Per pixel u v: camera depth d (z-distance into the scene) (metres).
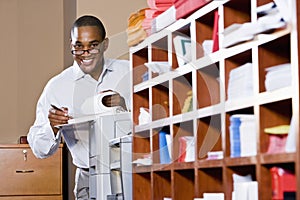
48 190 4.92
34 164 4.91
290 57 2.07
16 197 4.89
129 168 2.92
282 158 1.90
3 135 5.48
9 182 4.89
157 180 2.84
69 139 3.38
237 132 2.25
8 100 5.52
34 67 5.56
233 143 2.25
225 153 2.31
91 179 3.09
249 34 2.12
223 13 2.36
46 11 5.59
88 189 3.47
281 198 1.95
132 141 2.94
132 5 4.66
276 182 1.97
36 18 5.58
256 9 2.11
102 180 3.02
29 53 5.56
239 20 2.38
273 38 2.00
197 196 2.50
